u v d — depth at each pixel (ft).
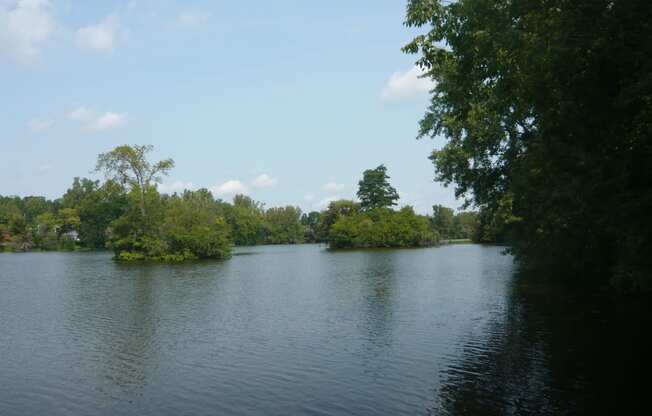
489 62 46.73
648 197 40.98
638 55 38.37
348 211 431.02
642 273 55.52
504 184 111.86
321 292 119.44
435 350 62.03
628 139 42.88
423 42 49.24
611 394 44.70
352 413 43.09
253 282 144.87
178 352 64.28
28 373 56.34
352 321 81.87
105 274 175.01
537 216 82.79
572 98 43.80
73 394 49.52
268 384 51.16
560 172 49.49
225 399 47.29
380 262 221.46
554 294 100.68
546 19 44.55
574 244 88.43
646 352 56.65
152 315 90.48
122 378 54.13
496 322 76.89
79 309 97.55
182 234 256.93
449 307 92.48
